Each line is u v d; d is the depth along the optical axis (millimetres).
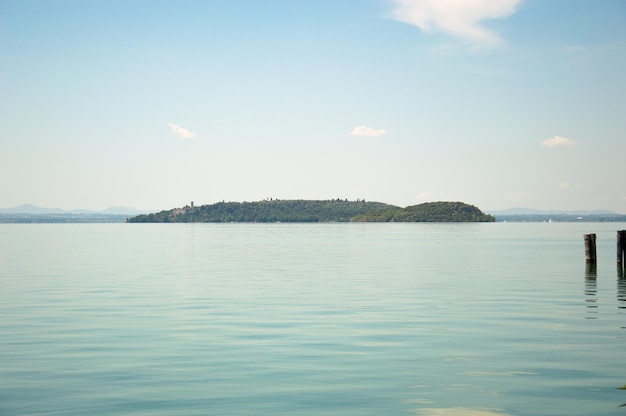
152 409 14078
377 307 28719
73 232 191750
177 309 28172
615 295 32844
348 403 14516
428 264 56000
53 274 45625
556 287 36688
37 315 26484
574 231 194250
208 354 19125
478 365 17766
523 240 117062
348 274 45656
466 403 14523
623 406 14281
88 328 23391
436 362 18109
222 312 27312
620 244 49094
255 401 14641
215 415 13711
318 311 27547
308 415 13742
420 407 14273
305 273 46562
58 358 18609
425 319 25359
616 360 18328
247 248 88125
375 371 17141
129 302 30500
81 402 14516
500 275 44469
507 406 14328
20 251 79438
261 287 37031
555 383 16016
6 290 35438
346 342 20844
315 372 17047
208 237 141500
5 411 13891
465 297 32219
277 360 18359
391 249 84000
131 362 18109
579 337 21609
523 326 23719
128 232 193375
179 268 51562
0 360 18359
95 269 50375
